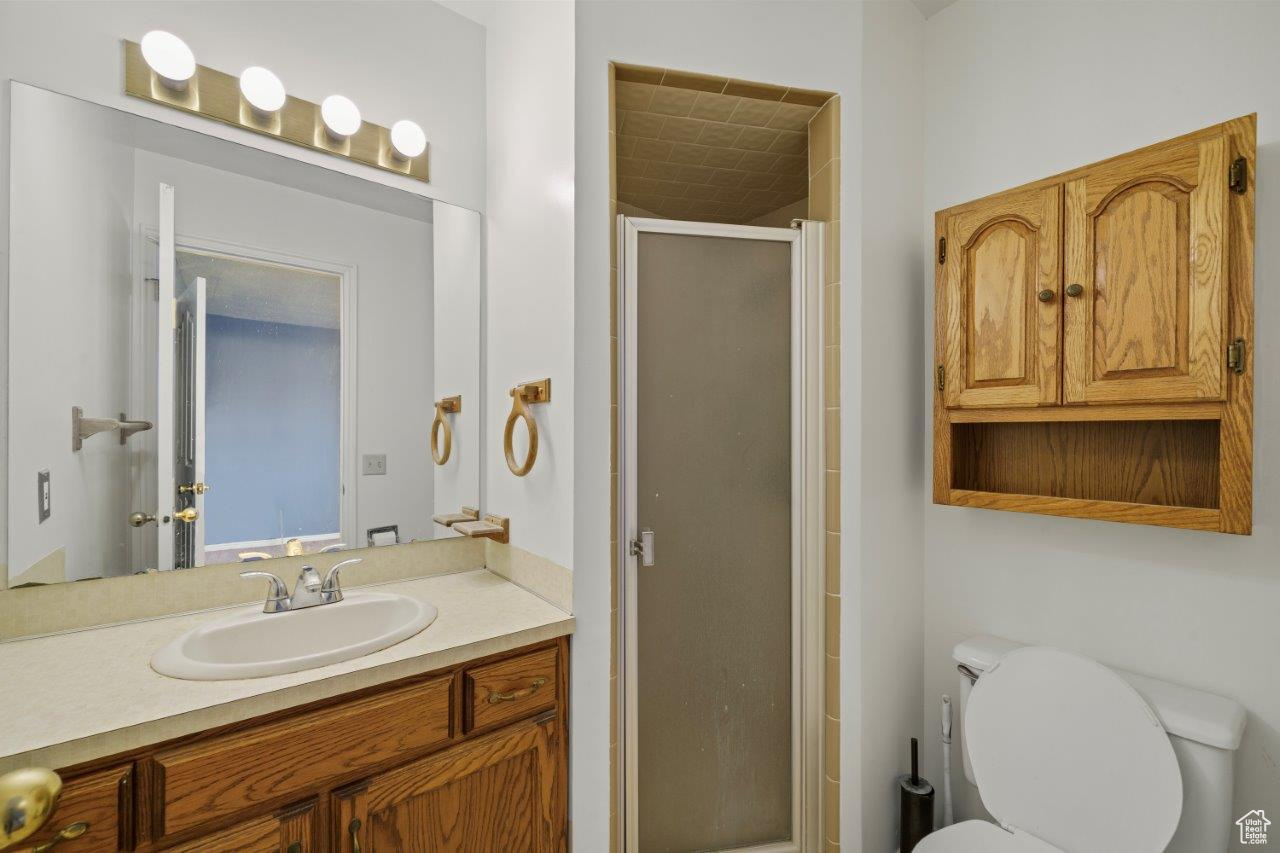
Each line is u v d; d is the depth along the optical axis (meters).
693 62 1.40
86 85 1.19
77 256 1.18
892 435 1.58
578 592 1.30
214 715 0.86
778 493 1.52
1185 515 1.07
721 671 1.48
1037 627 1.47
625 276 1.40
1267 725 1.14
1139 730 1.11
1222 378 1.01
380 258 1.58
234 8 1.36
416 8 1.64
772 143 1.76
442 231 1.69
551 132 1.38
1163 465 1.25
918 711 1.69
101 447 1.20
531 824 1.23
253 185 1.40
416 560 1.63
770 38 1.46
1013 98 1.52
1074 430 1.39
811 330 1.51
